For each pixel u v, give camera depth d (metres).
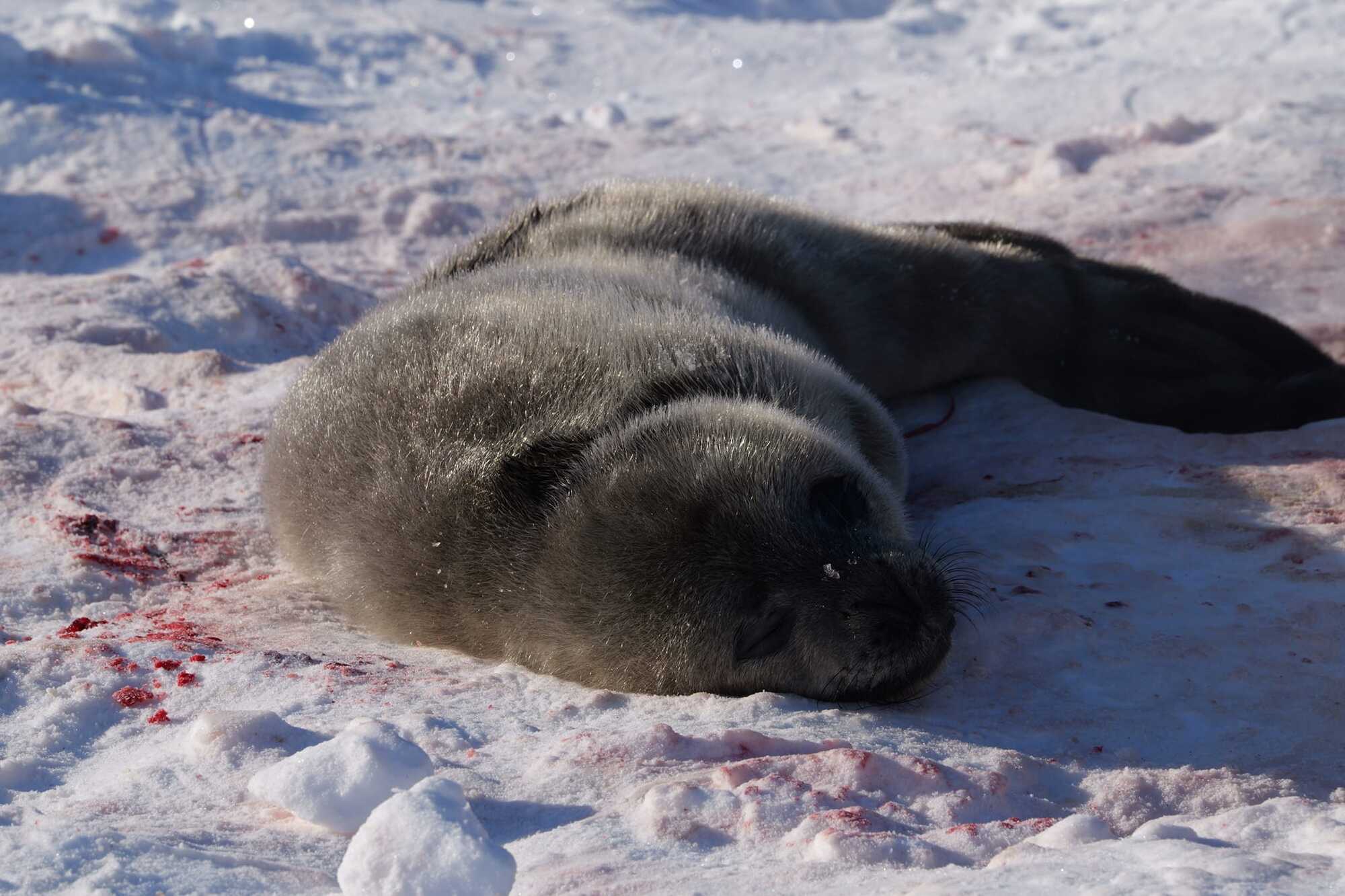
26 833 9.34
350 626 16.36
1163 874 7.98
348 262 35.44
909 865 9.47
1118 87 50.22
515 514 14.84
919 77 57.12
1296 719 12.66
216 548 18.73
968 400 23.09
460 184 41.53
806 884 8.95
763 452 14.61
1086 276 23.59
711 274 21.05
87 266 35.22
